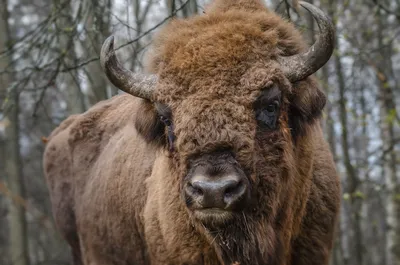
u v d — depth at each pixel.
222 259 5.71
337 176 6.86
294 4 8.35
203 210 5.15
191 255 6.02
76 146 8.73
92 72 12.48
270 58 5.47
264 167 5.41
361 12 15.93
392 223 14.75
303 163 6.09
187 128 5.18
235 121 5.16
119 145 7.64
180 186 5.41
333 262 14.33
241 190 5.09
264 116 5.39
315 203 6.52
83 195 8.37
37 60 9.34
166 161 5.99
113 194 7.42
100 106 8.91
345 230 19.33
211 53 5.32
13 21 19.42
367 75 14.61
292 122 5.80
